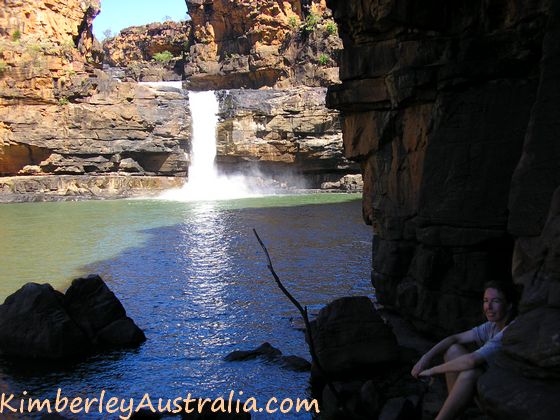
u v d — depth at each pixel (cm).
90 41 5725
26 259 1980
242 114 5022
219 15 6150
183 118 5053
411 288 995
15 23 4875
